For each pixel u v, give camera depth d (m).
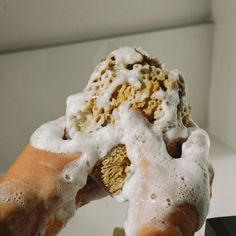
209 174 0.48
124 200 0.48
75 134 0.48
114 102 0.47
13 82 1.00
